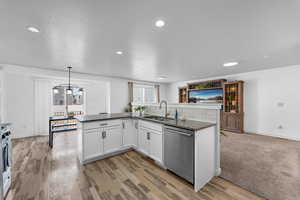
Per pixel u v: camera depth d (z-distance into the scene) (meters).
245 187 1.79
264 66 3.91
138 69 4.16
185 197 1.62
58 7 1.31
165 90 7.90
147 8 1.35
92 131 2.53
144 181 1.95
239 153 2.88
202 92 5.98
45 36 1.95
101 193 1.70
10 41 2.10
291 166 2.32
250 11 1.41
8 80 4.13
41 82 4.73
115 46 2.35
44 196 1.64
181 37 2.02
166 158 2.19
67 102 7.73
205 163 1.89
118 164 2.47
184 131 1.86
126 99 5.96
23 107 4.39
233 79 5.12
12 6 1.28
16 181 1.94
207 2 1.27
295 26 1.71
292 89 3.91
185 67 3.95
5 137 1.69
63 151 3.13
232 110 4.99
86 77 4.78
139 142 2.93
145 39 2.09
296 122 3.86
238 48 2.47
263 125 4.45
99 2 1.25
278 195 1.62
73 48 2.42
